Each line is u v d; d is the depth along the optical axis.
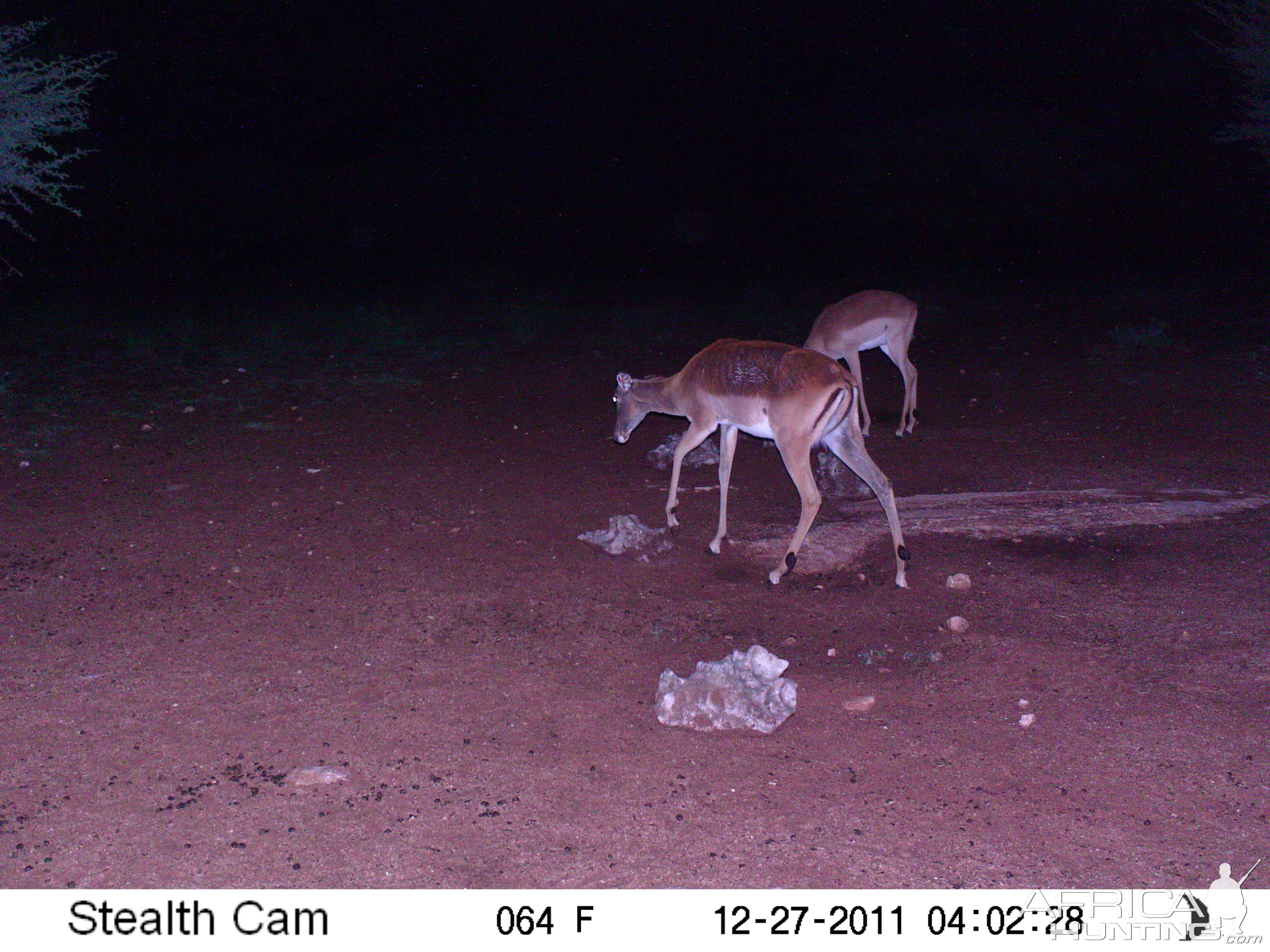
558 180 26.31
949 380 10.73
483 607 6.62
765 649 5.94
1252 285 15.32
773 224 22.72
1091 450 8.70
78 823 5.26
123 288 15.52
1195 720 5.73
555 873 5.08
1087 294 15.18
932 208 23.70
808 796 5.40
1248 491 7.82
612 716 5.83
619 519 7.20
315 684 6.02
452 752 5.62
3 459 8.46
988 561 7.02
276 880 5.05
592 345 12.22
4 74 9.30
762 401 6.89
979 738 5.68
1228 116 22.70
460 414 9.76
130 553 7.13
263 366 11.08
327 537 7.35
